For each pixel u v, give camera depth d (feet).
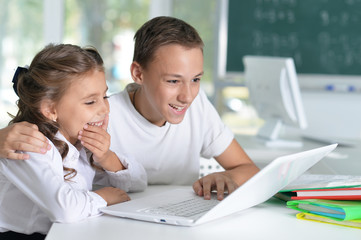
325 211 3.10
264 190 3.08
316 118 12.83
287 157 2.80
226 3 12.48
